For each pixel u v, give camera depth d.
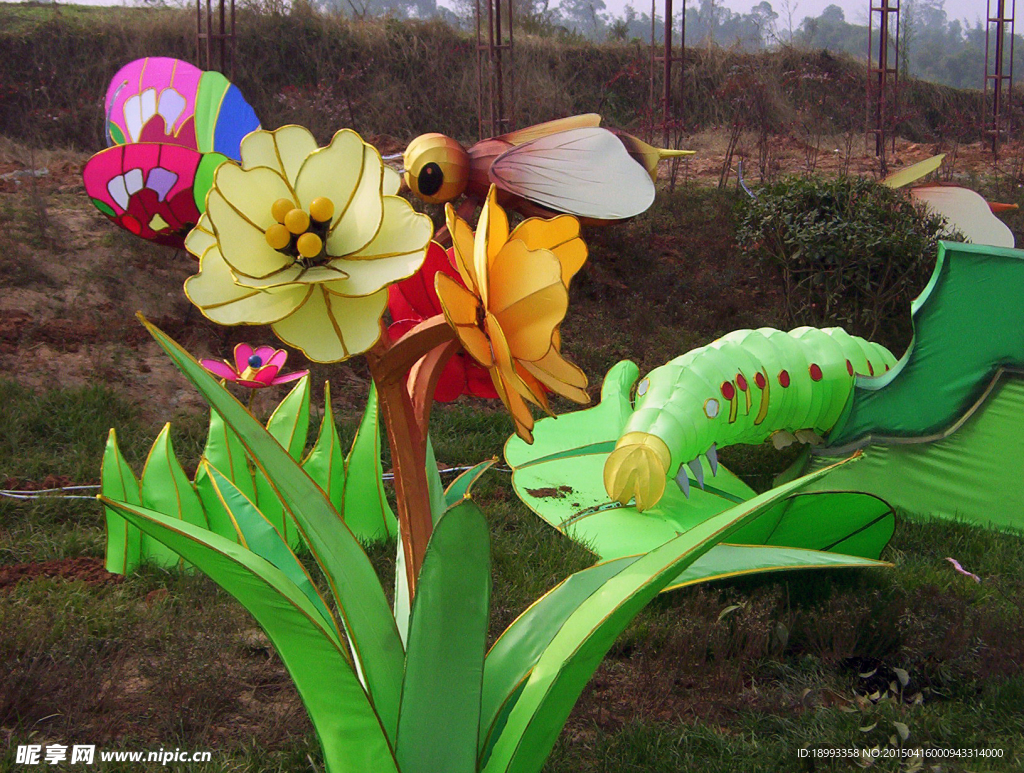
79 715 3.47
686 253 11.12
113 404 6.67
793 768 3.50
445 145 6.34
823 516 4.48
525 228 2.48
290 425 5.12
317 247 2.11
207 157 3.02
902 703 3.93
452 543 2.14
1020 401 5.77
